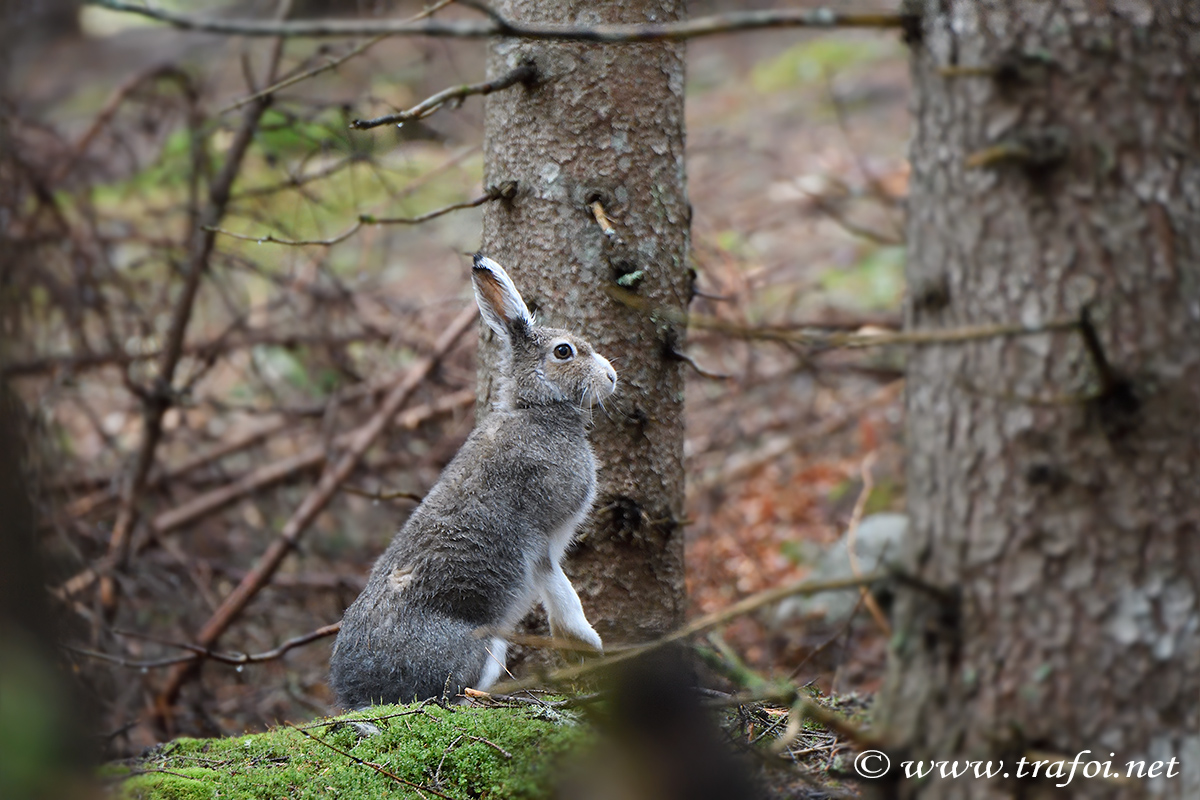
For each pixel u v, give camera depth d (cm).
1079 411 570
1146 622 566
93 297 1822
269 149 1736
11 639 677
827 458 2014
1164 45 566
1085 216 569
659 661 718
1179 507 567
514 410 1051
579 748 779
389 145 1598
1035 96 572
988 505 594
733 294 1627
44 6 1762
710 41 4059
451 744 832
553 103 1030
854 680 1470
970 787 595
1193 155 571
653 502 1076
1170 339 566
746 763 732
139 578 1669
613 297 1046
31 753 612
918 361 632
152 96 1862
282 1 1672
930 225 620
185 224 1928
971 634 599
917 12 614
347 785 805
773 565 1766
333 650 1028
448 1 865
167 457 2055
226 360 1852
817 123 3209
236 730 1509
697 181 2598
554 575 1029
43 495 1427
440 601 978
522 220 1059
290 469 1862
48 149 1883
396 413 1672
